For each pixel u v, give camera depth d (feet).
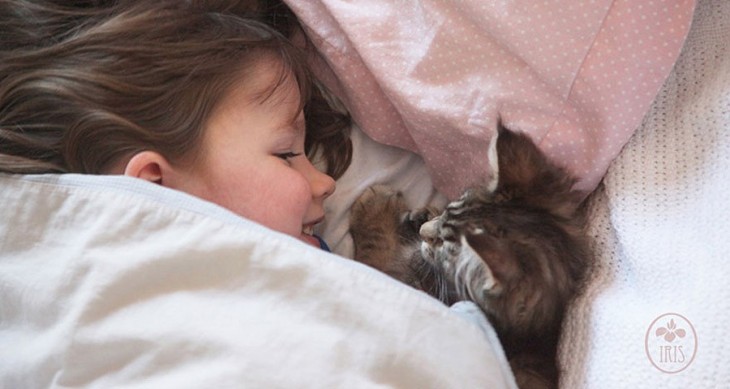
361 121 4.15
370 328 2.98
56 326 3.10
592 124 3.52
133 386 2.95
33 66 3.67
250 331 2.96
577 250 3.55
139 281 3.09
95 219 3.22
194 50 3.71
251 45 3.80
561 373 3.32
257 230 3.14
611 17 3.32
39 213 3.30
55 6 3.83
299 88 3.93
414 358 2.95
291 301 3.04
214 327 2.98
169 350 2.97
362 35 3.77
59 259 3.19
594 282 3.46
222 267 3.09
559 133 3.58
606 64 3.38
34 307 3.15
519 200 3.67
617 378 3.01
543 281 3.44
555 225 3.61
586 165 3.60
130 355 3.01
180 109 3.66
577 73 3.41
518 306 3.46
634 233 3.33
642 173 3.47
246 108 3.73
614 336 3.11
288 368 2.89
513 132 3.58
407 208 4.41
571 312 3.42
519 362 3.49
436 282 4.09
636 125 3.48
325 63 4.19
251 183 3.70
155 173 3.62
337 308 3.01
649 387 2.92
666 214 3.34
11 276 3.22
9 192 3.35
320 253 3.10
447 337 3.02
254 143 3.71
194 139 3.66
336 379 2.89
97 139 3.59
